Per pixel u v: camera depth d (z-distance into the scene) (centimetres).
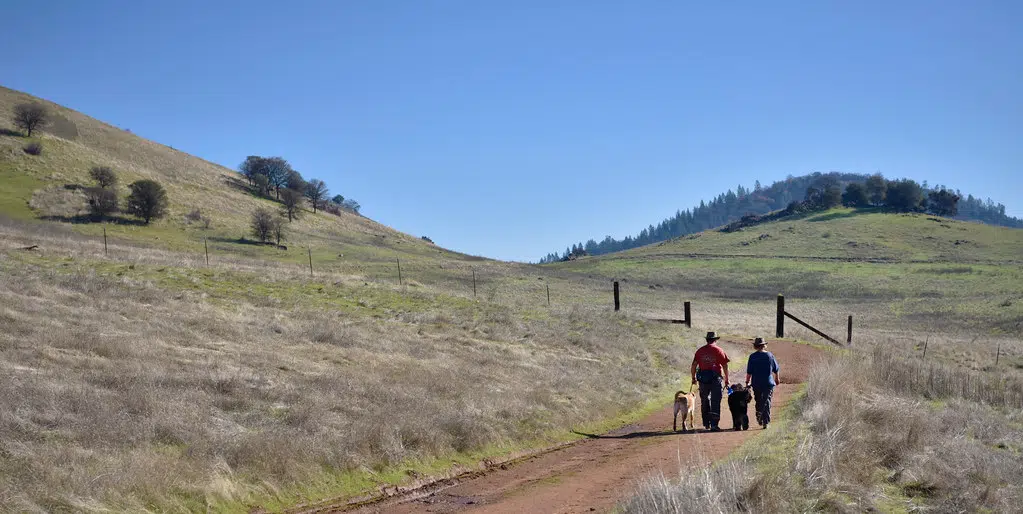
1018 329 4791
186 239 8025
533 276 8194
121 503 688
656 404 1736
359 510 830
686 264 11956
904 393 1605
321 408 1118
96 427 863
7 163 9069
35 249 3058
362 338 2019
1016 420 1438
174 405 998
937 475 826
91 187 8812
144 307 1984
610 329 2977
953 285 8856
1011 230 15425
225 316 2055
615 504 746
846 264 11619
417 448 1045
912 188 19112
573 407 1470
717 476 692
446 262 9300
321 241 10156
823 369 1467
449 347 2080
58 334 1367
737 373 2102
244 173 14175
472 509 816
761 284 9631
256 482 827
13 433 785
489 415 1248
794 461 792
